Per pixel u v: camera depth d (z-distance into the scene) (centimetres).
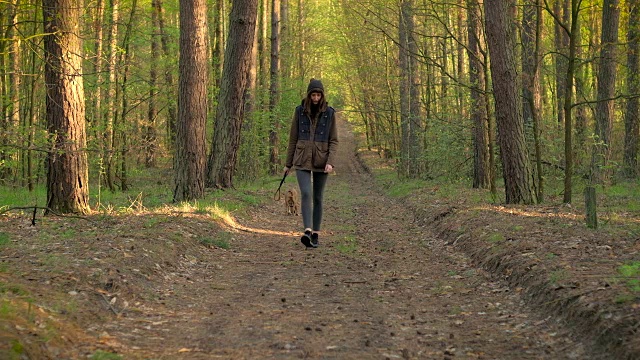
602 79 1775
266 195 1862
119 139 1959
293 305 570
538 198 1245
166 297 587
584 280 517
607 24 1764
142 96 2131
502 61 1202
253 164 2531
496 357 418
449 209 1182
